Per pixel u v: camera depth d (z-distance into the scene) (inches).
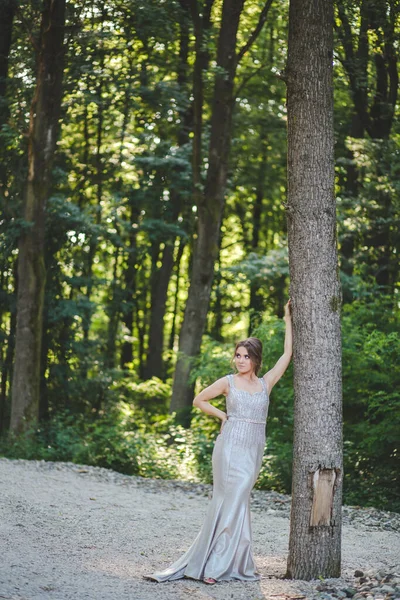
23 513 330.0
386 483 493.7
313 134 247.9
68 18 652.1
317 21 247.6
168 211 880.3
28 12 661.3
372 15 591.2
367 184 720.3
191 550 245.1
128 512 361.1
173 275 1205.7
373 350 507.2
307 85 247.8
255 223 1070.4
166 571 241.8
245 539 244.1
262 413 249.4
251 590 228.5
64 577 234.4
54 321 762.2
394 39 613.0
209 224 702.5
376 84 778.2
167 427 688.4
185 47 767.7
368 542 323.6
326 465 245.4
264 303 994.7
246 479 244.8
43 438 620.4
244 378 251.6
